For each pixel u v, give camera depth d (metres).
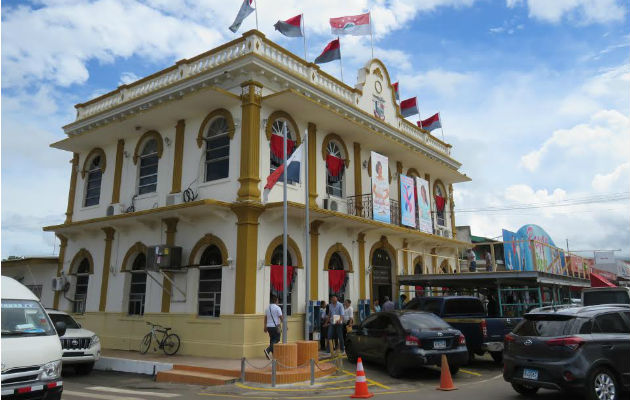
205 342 15.35
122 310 18.45
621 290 16.80
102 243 20.20
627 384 8.55
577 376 8.16
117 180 20.38
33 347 7.87
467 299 15.24
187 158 17.80
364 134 20.14
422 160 24.08
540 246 19.30
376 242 21.09
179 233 17.23
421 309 15.44
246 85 16.41
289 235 16.80
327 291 17.88
